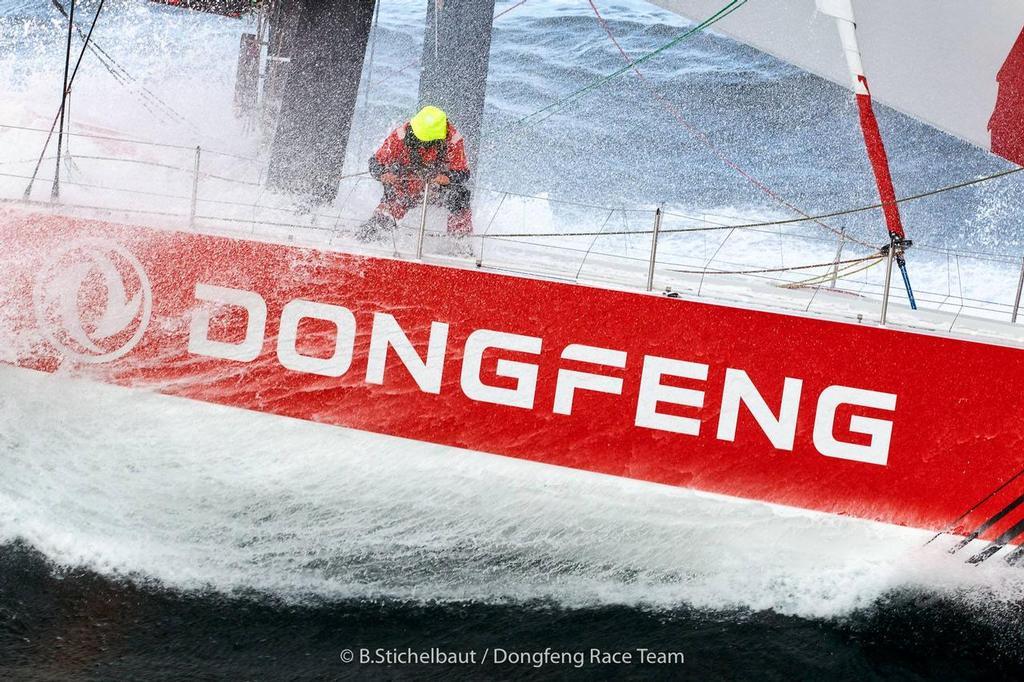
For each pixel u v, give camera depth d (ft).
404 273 41.88
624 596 41.47
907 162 118.62
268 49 66.90
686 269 52.54
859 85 48.44
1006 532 40.68
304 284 42.39
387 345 42.09
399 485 42.32
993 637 39.96
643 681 35.81
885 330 40.37
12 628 36.04
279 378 42.65
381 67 125.59
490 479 41.91
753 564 41.73
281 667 35.40
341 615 39.24
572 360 41.37
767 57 139.85
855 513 40.98
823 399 40.65
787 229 98.53
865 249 94.43
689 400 41.01
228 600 39.70
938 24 47.37
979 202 109.70
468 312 41.68
